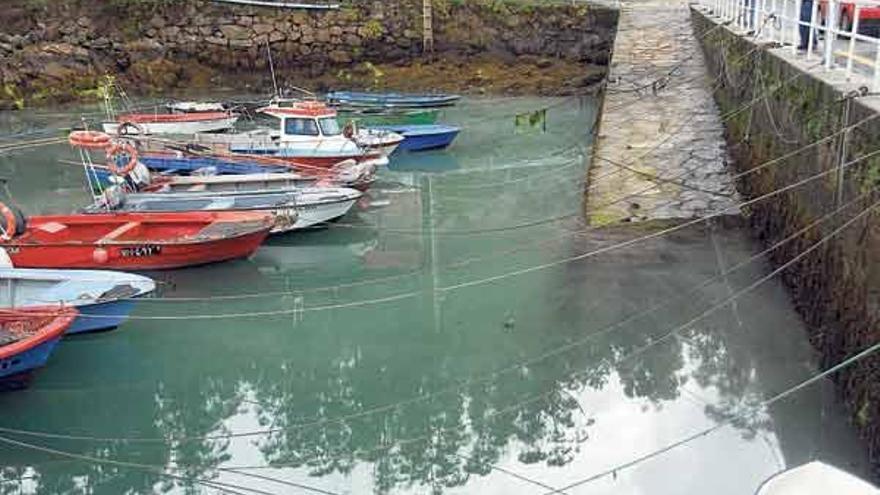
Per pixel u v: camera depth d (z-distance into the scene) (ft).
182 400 28.99
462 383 28.71
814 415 24.20
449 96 73.97
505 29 83.82
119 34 83.20
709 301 31.89
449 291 35.88
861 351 22.48
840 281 24.79
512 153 60.29
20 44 80.23
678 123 50.96
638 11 83.66
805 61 33.86
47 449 26.27
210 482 24.49
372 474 24.50
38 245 35.68
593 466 23.79
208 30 84.17
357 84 83.10
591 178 44.24
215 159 51.19
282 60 84.79
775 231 33.86
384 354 31.04
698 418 25.31
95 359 31.45
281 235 42.60
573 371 28.63
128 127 53.06
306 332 33.14
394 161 59.11
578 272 35.45
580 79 80.43
